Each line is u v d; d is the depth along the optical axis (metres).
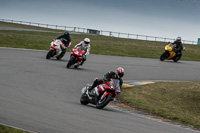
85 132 25.27
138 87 59.03
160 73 81.06
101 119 31.31
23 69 58.97
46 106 33.59
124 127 29.22
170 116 41.28
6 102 32.25
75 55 67.94
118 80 38.25
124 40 190.12
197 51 164.12
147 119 36.97
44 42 127.12
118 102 46.75
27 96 37.94
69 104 37.44
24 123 25.45
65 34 77.12
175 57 107.50
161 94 56.78
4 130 21.80
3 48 89.81
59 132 24.38
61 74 60.28
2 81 45.44
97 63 84.06
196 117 46.00
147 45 169.12
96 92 38.31
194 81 74.31
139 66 88.50
